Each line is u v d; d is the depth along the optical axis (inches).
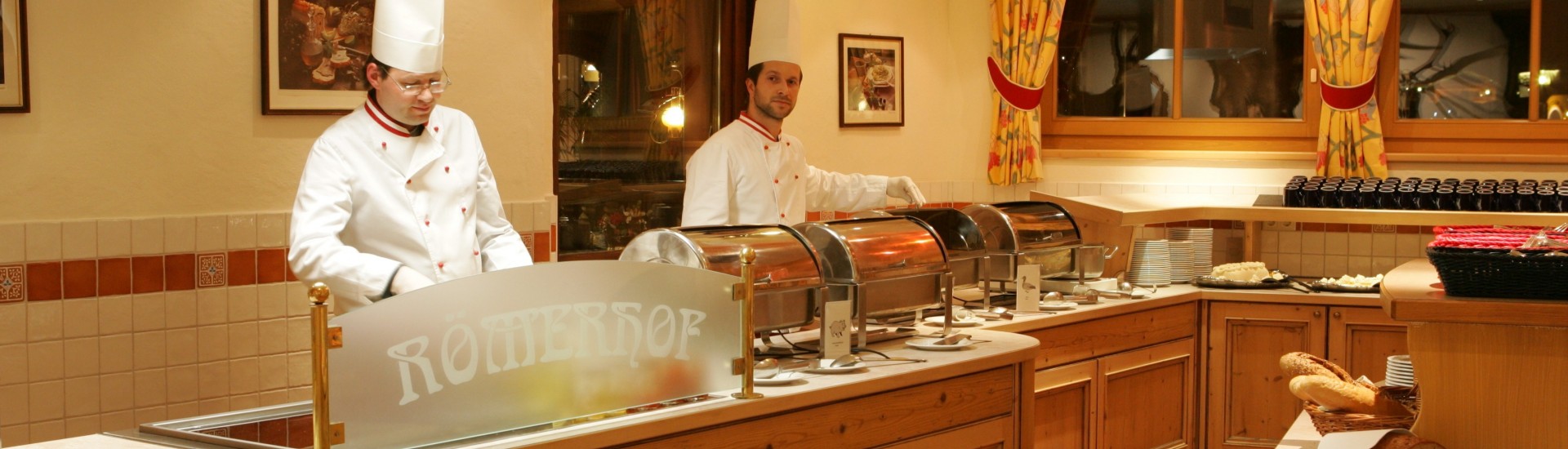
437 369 73.8
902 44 206.4
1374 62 198.5
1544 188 179.3
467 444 75.0
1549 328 84.7
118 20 116.8
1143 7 215.5
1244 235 209.0
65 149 114.1
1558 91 196.1
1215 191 211.5
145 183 119.3
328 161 101.3
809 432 95.0
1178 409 178.1
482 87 144.9
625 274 83.0
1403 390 101.5
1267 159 208.8
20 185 111.5
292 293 130.7
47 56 112.6
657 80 179.8
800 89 189.9
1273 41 210.1
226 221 125.0
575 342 80.7
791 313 105.8
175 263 121.3
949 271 121.6
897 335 122.0
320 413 68.1
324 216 98.4
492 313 76.2
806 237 115.7
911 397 104.9
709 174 138.9
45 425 113.7
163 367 121.1
